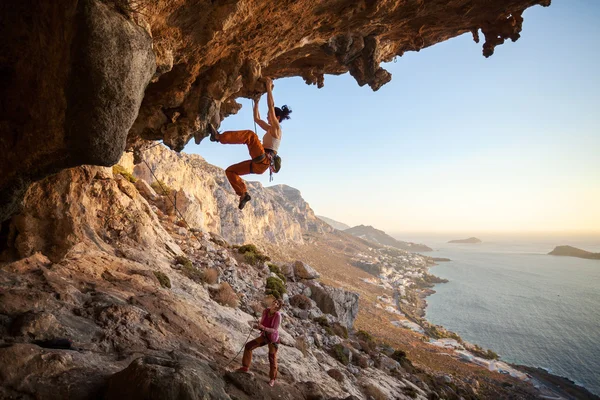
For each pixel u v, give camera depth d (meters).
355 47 6.88
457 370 44.00
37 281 6.79
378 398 12.41
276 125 5.57
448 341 66.12
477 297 136.50
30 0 3.03
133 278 9.49
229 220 95.75
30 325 4.93
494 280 192.38
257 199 145.25
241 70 5.82
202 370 4.79
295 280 23.73
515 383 45.06
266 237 138.88
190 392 4.01
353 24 6.25
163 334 7.12
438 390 20.42
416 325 76.25
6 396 3.72
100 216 12.95
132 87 3.13
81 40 2.76
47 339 5.01
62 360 4.50
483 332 88.00
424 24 7.21
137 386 3.89
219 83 5.74
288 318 16.12
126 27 2.94
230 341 8.96
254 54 5.81
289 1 4.89
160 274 10.67
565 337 85.75
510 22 6.97
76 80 2.94
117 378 4.16
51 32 3.00
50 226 5.41
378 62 7.53
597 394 50.03
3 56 3.41
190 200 24.52
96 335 5.91
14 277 6.57
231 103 7.92
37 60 3.23
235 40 5.23
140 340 6.40
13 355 4.11
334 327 19.09
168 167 62.56
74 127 3.17
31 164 3.67
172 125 6.11
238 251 22.45
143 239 13.38
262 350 9.75
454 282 175.38
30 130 3.45
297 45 6.29
